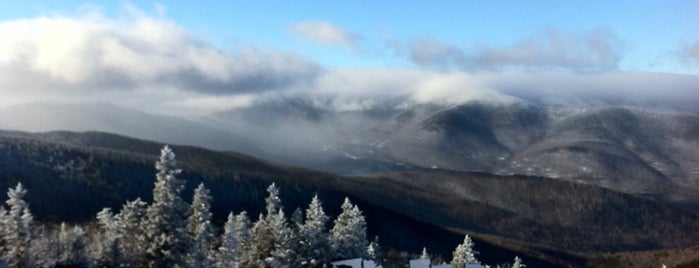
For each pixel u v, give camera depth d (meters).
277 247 54.25
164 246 48.53
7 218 50.44
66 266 50.28
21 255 50.00
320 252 57.59
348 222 68.56
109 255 50.38
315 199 62.31
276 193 59.78
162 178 49.44
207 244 57.03
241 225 63.94
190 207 51.91
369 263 63.12
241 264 57.09
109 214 60.25
